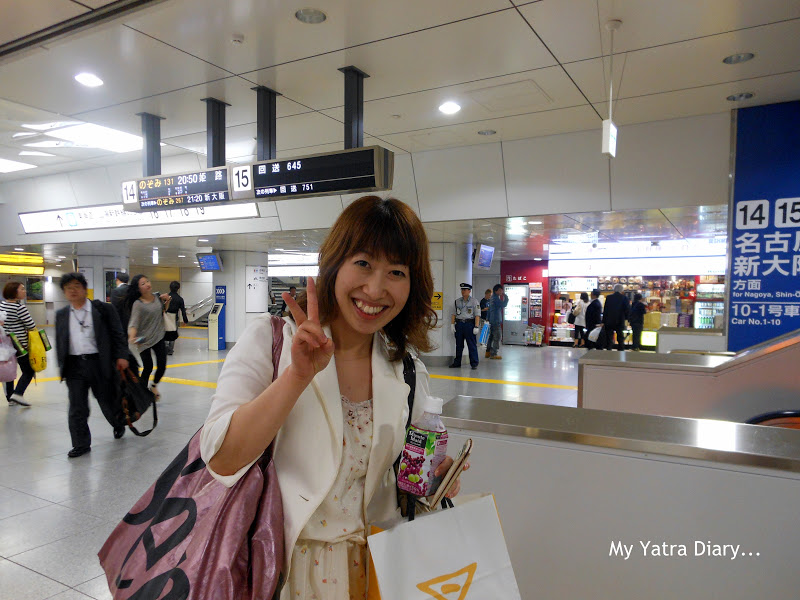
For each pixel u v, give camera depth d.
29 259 21.12
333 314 1.20
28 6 3.65
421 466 1.16
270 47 4.58
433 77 5.17
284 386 0.94
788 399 3.52
